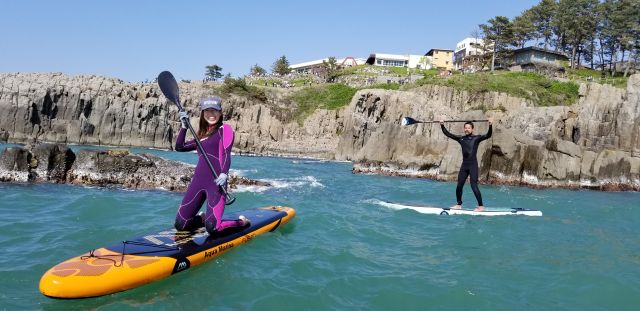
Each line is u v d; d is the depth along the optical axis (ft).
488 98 154.71
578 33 202.49
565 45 221.87
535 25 219.82
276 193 46.91
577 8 203.21
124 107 134.10
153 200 36.88
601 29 200.54
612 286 19.74
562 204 48.19
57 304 15.62
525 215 37.27
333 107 176.04
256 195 43.60
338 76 238.07
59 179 43.21
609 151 73.51
